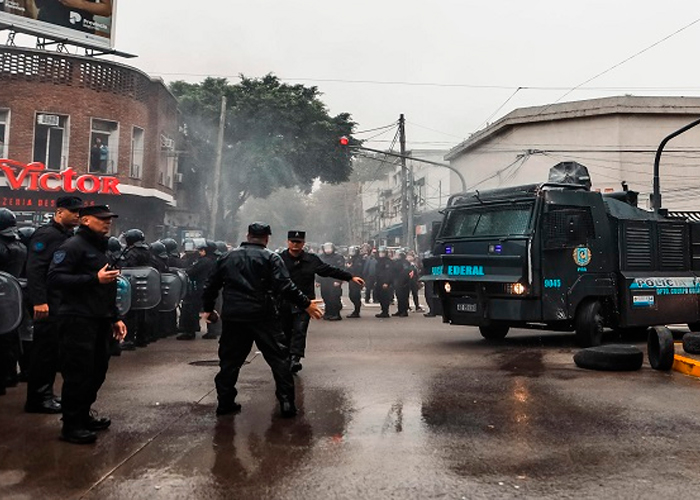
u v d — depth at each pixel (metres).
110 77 26.86
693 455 4.34
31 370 5.50
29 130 25.12
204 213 37.53
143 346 9.87
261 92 37.19
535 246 9.36
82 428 4.65
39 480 3.79
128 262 9.52
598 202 10.20
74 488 3.66
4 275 5.86
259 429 4.98
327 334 11.95
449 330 12.74
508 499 3.52
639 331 12.55
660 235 10.98
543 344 10.46
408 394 6.34
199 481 3.79
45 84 25.42
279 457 4.27
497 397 6.21
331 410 5.64
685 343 9.13
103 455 4.29
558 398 6.16
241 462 4.16
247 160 36.91
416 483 3.78
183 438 4.71
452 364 8.29
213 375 7.38
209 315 5.75
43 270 5.38
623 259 10.35
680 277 11.06
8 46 24.72
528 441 4.67
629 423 5.20
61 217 5.52
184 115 35.91
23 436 4.76
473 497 3.55
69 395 4.58
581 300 9.78
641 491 3.65
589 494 3.60
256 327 5.43
